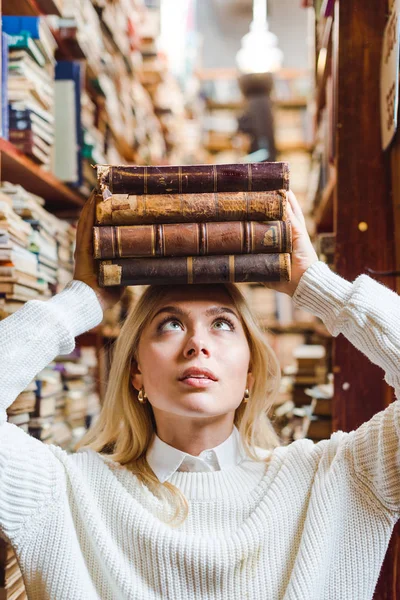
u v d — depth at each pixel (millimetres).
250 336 1329
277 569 1152
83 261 1188
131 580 1137
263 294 5336
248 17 7723
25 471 1125
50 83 2119
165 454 1237
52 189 2295
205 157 6758
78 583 1127
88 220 1171
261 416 1409
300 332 5297
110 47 3160
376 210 1801
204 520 1184
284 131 6215
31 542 1146
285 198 1134
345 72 1838
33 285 1802
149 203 1127
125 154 3881
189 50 5770
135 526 1162
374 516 1170
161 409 1202
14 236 1700
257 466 1266
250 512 1194
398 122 1593
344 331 1181
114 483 1225
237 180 1131
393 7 1585
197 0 7430
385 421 1166
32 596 1161
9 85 1848
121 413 1348
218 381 1175
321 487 1181
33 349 1120
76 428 2471
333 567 1167
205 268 1137
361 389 1799
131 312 1306
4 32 1853
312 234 3984
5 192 1858
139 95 4020
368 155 1814
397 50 1510
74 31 2328
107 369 2926
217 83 6793
